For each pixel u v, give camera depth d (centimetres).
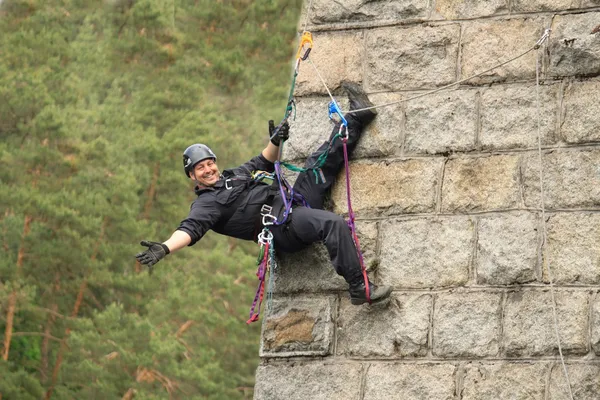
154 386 7994
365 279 2452
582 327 2341
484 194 2503
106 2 10056
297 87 2744
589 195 2417
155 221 8950
